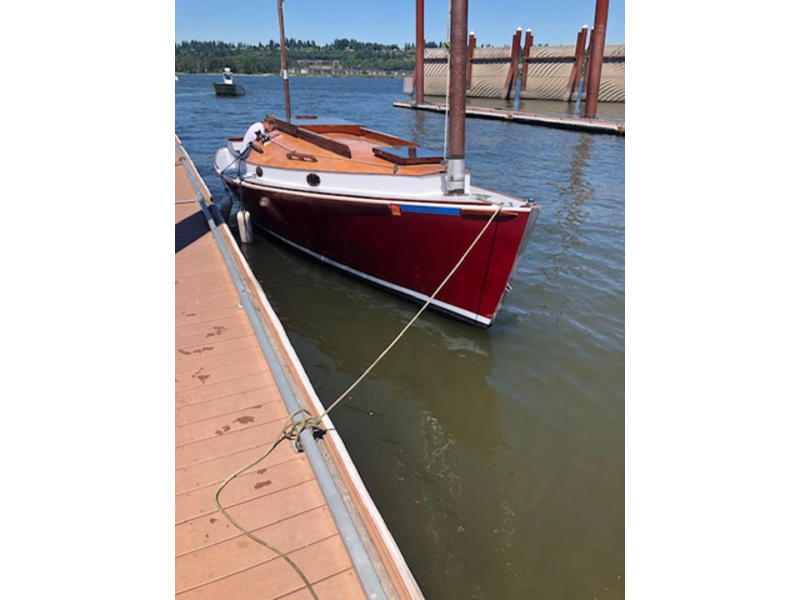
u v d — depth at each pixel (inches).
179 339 207.2
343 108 1836.9
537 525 166.6
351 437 204.7
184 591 106.6
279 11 486.9
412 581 101.2
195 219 375.2
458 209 251.9
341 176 300.8
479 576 149.2
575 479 185.2
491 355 262.2
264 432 153.9
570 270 367.6
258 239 419.8
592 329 288.2
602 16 1197.7
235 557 114.2
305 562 113.5
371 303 315.9
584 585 147.5
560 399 229.1
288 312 304.0
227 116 1391.5
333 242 331.9
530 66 1904.5
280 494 131.3
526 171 725.9
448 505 173.5
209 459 142.9
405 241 284.4
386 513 169.6
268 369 186.9
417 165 297.4
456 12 237.6
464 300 281.1
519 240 243.1
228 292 251.9
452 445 201.5
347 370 249.3
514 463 192.4
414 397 229.8
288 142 376.5
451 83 249.1
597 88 1247.5
